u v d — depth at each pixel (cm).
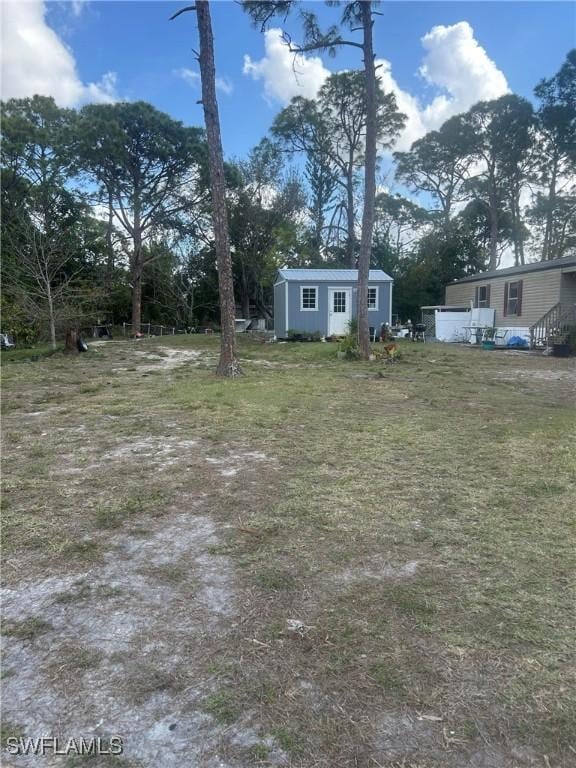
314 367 1132
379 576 241
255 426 547
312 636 196
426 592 226
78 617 210
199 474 389
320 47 1173
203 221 3003
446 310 2247
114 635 198
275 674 176
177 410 635
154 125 2509
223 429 534
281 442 482
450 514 312
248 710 160
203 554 264
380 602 219
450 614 210
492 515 310
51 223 2394
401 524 298
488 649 188
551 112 2753
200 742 148
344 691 168
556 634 196
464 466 407
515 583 233
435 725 154
